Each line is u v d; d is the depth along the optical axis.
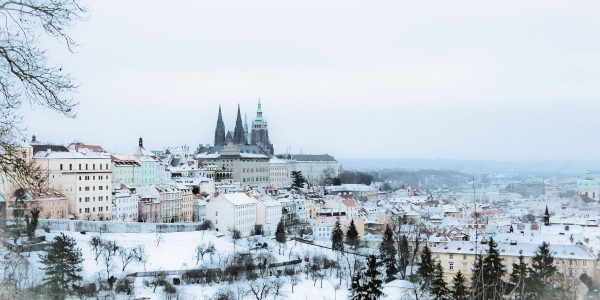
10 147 33.72
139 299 180.38
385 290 162.25
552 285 133.62
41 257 161.62
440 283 135.88
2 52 30.75
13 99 31.86
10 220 126.19
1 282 85.31
